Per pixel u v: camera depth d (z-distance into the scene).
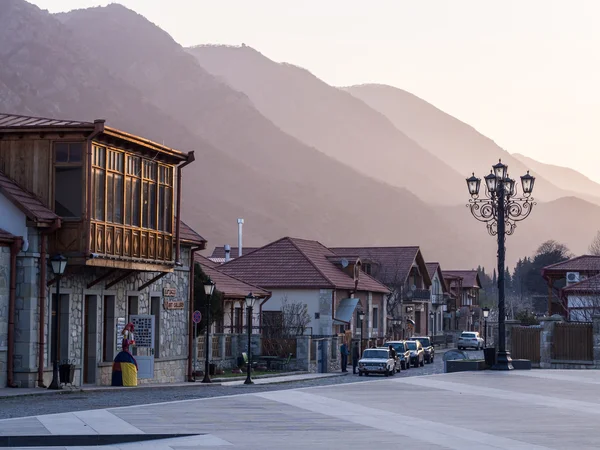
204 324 62.28
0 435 21.50
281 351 72.31
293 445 20.78
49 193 41.50
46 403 32.91
